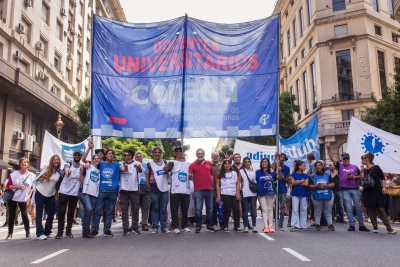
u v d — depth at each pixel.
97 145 13.20
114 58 9.33
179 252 5.86
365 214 13.27
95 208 8.38
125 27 9.51
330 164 11.90
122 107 9.20
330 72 34.72
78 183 8.26
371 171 8.72
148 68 9.40
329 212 9.28
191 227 10.31
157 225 8.68
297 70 42.12
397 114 21.25
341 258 5.26
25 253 6.04
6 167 20.16
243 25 9.64
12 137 23.41
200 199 8.69
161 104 9.32
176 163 8.88
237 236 7.91
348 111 33.84
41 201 8.14
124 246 6.59
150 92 9.33
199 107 9.34
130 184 8.38
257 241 7.10
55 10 30.33
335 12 35.31
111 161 8.40
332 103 34.06
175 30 9.53
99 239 7.66
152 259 5.29
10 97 23.19
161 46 9.48
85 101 30.64
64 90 32.31
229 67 9.49
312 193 9.38
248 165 9.15
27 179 8.55
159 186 8.59
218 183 8.92
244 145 15.57
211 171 8.94
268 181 8.81
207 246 6.47
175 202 8.76
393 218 11.88
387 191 12.73
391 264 4.82
